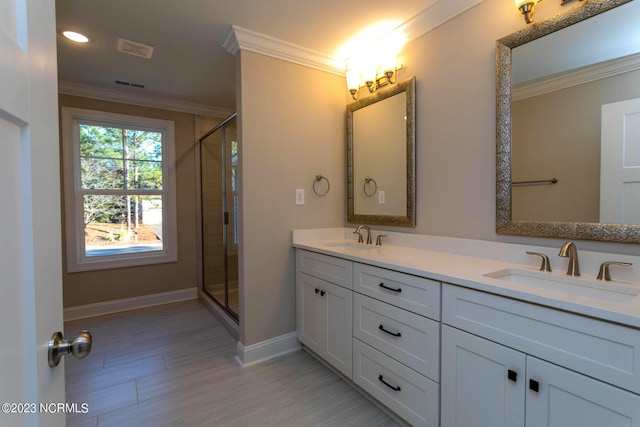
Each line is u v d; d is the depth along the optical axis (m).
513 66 1.54
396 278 1.53
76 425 1.56
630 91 1.23
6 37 0.43
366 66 2.32
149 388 1.88
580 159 1.35
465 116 1.76
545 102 1.45
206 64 2.54
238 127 2.18
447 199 1.87
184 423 1.58
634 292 1.13
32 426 0.49
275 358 2.25
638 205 1.22
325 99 2.49
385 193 2.26
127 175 3.32
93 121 3.12
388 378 1.58
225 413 1.65
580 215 1.36
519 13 1.53
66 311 3.00
